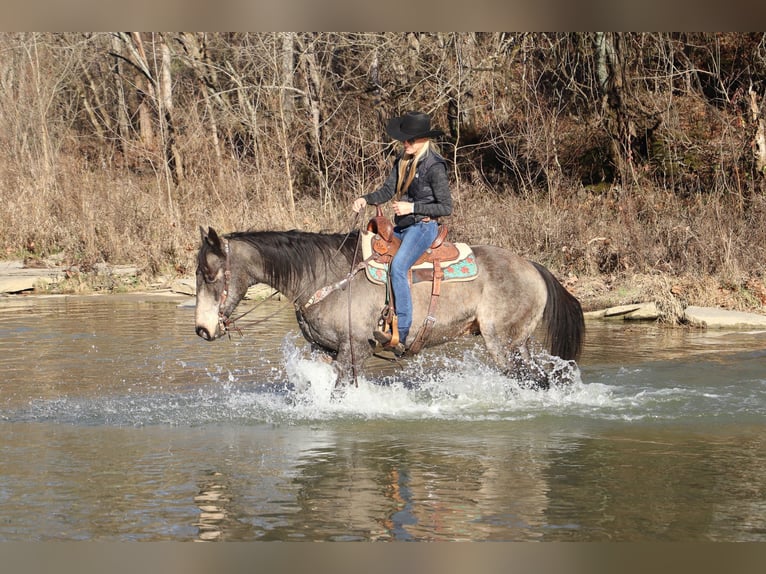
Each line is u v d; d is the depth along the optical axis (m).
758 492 6.21
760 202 17.16
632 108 23.58
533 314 8.48
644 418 8.22
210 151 25.00
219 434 7.73
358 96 26.12
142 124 31.11
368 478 6.52
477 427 7.93
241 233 8.08
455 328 8.30
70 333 12.98
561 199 19.48
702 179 21.27
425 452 7.17
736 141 20.45
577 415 8.30
